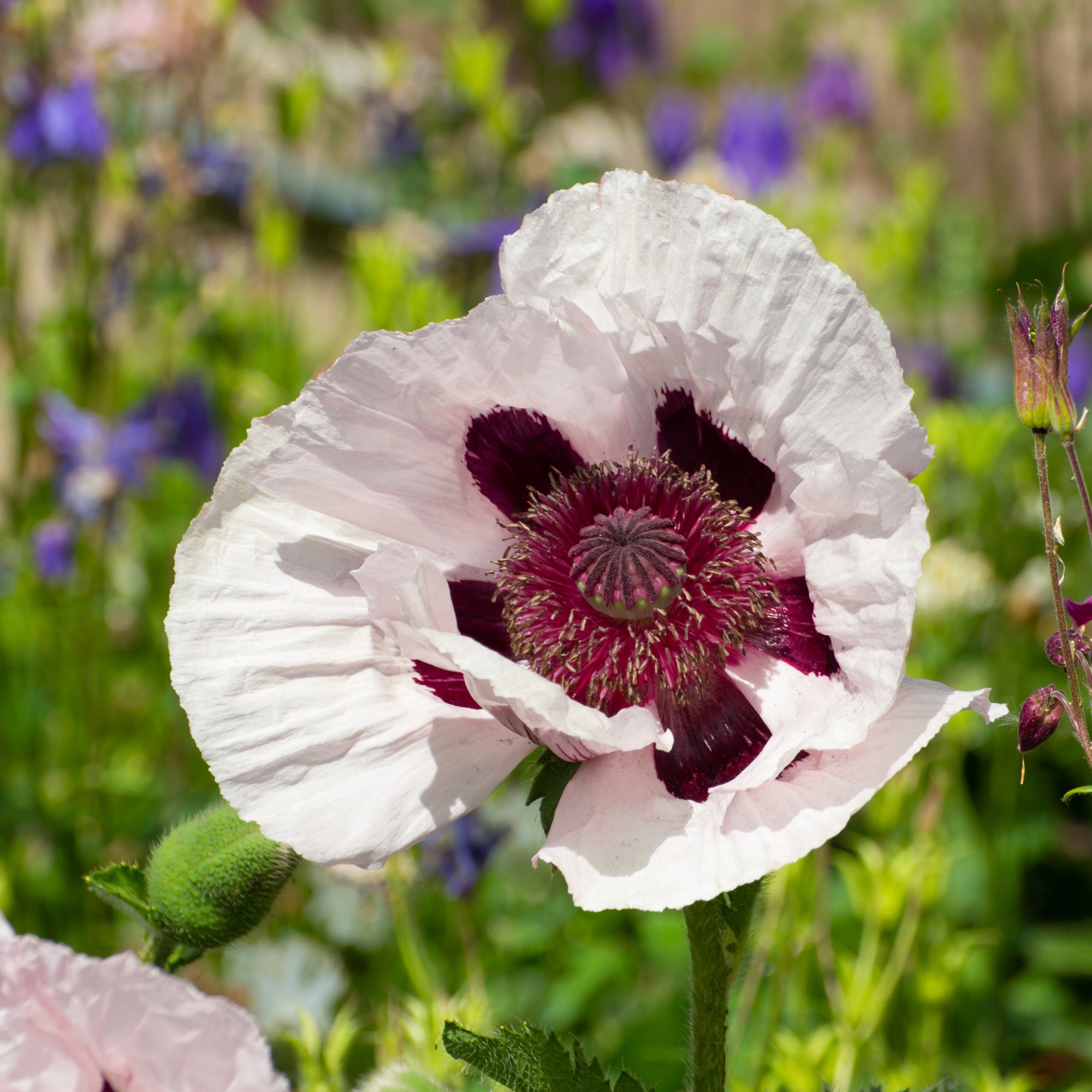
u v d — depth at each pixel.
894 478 0.58
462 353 0.62
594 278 0.61
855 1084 0.76
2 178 1.18
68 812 0.94
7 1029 0.57
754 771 0.59
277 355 1.12
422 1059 0.69
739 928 0.61
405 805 0.60
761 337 0.60
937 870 0.76
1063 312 0.59
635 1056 0.85
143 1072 0.57
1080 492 0.60
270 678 0.61
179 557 0.61
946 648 0.93
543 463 0.64
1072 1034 0.90
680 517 0.64
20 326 1.13
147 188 1.12
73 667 1.08
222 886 0.62
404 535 0.63
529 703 0.58
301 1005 0.81
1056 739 1.02
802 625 0.63
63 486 1.07
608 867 0.59
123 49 1.08
